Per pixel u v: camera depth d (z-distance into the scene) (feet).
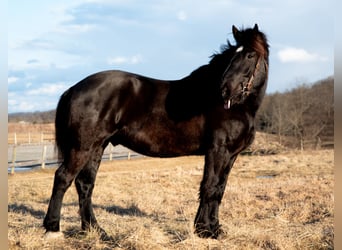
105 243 19.53
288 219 26.21
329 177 50.19
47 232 20.03
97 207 31.99
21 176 65.36
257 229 21.81
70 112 20.02
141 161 95.55
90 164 21.18
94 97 20.01
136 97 20.76
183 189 45.42
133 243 18.80
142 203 34.06
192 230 20.39
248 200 33.01
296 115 150.10
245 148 21.26
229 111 20.29
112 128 20.52
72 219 25.94
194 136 20.89
